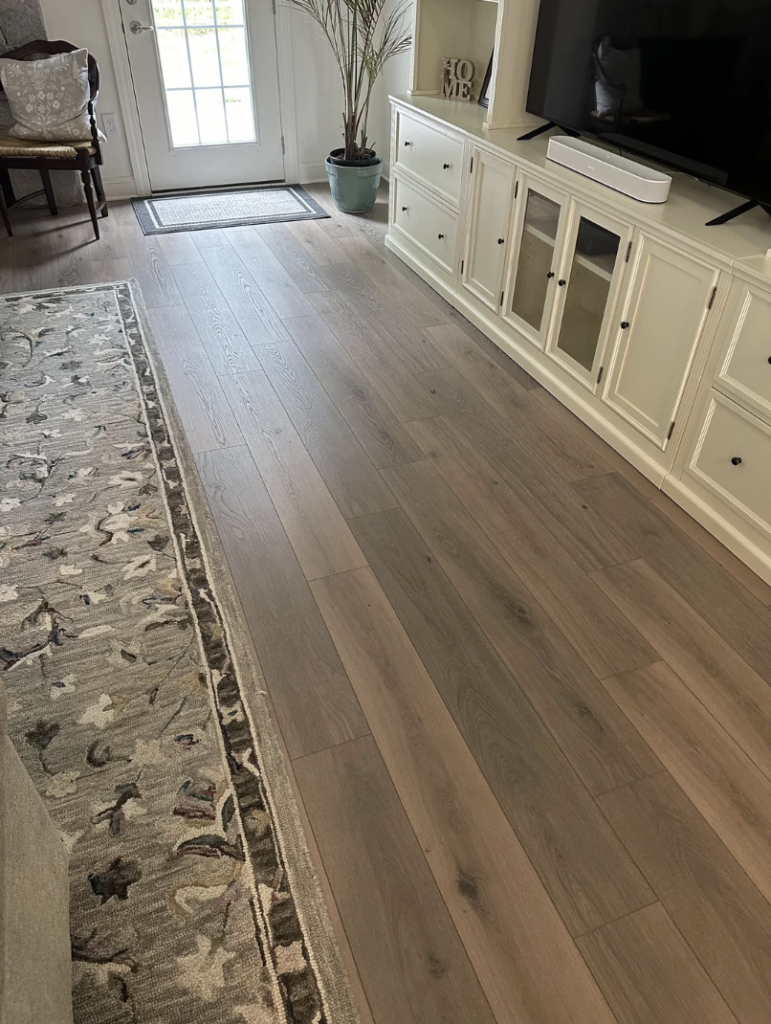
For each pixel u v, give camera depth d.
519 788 1.48
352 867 1.35
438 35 3.31
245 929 1.26
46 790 1.44
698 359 2.03
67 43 3.67
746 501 1.97
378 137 4.57
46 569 1.92
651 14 2.18
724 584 1.96
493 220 2.88
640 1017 1.18
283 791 1.46
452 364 2.90
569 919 1.29
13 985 0.85
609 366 2.40
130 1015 1.16
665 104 2.21
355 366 2.85
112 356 2.83
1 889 0.85
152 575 1.92
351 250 3.82
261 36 4.10
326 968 1.22
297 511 2.14
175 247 3.75
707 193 2.26
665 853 1.39
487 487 2.27
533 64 2.76
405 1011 1.17
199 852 1.36
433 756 1.53
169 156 4.31
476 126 2.96
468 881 1.34
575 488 2.28
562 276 2.54
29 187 4.10
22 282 3.36
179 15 3.92
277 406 2.60
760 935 1.28
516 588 1.93
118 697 1.62
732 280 1.85
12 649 1.71
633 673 1.72
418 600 1.88
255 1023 1.16
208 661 1.70
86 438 2.39
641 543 2.08
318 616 1.83
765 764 1.54
